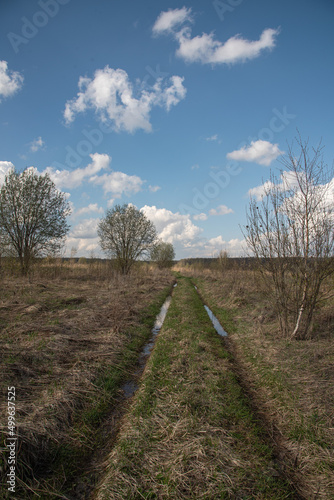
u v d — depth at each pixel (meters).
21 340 6.26
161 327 9.57
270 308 9.80
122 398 4.88
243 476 3.00
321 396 4.30
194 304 13.84
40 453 3.28
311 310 6.80
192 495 2.76
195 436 3.59
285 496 2.80
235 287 14.70
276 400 4.54
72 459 3.34
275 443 3.65
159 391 4.82
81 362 5.61
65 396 4.29
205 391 4.79
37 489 2.86
